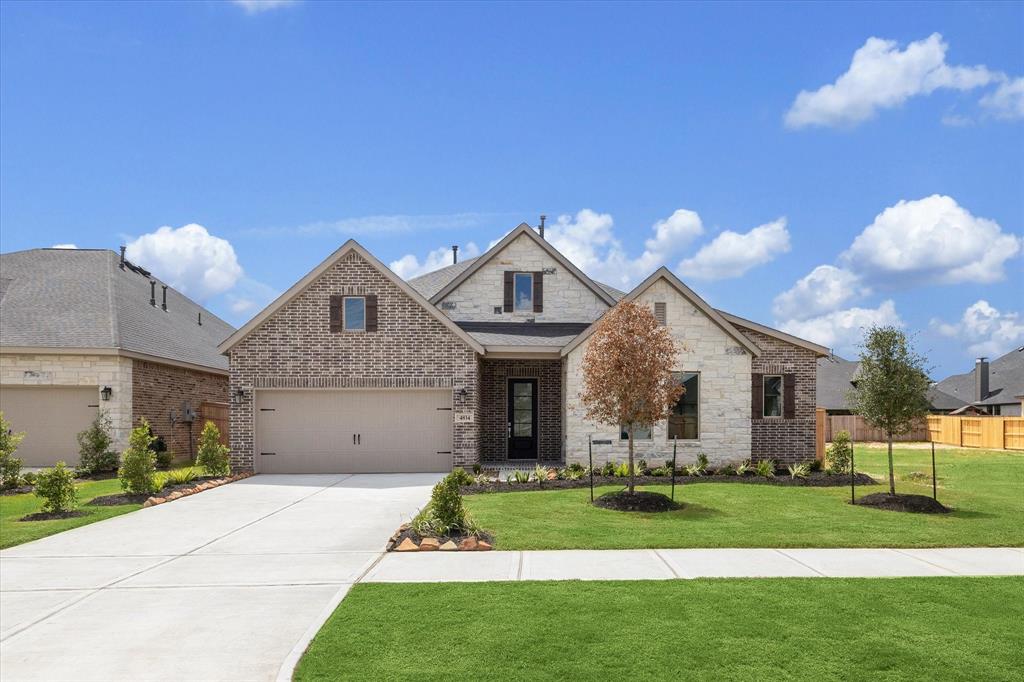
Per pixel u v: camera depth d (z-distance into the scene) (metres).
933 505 13.99
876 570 9.38
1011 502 15.30
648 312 15.48
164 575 9.41
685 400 20.61
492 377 23.11
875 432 39.12
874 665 6.14
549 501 15.05
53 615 7.80
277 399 20.64
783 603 7.80
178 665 6.39
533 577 9.05
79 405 22.34
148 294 29.12
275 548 10.97
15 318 23.05
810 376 22.31
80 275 26.06
